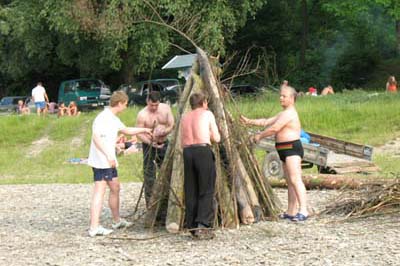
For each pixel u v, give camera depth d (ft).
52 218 40.14
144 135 35.96
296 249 29.81
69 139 91.30
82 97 132.16
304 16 166.09
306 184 46.47
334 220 35.70
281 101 35.91
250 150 36.52
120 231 35.19
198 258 29.07
